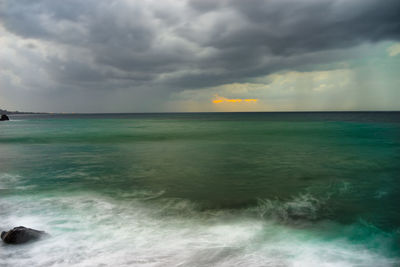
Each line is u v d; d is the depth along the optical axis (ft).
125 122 304.50
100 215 27.14
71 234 22.20
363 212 28.37
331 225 24.75
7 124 255.91
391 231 23.47
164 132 154.92
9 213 27.53
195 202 31.89
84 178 44.88
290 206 30.40
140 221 25.53
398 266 17.52
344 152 74.33
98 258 18.15
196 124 251.19
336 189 37.70
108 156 69.82
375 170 50.55
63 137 125.49
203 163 59.06
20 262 17.61
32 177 45.44
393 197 33.81
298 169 51.96
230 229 23.66
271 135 130.11
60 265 17.28
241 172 49.62
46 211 28.27
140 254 18.76
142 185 40.32
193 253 18.90
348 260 18.24
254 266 17.19
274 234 22.56
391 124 203.00
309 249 19.85
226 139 114.21
